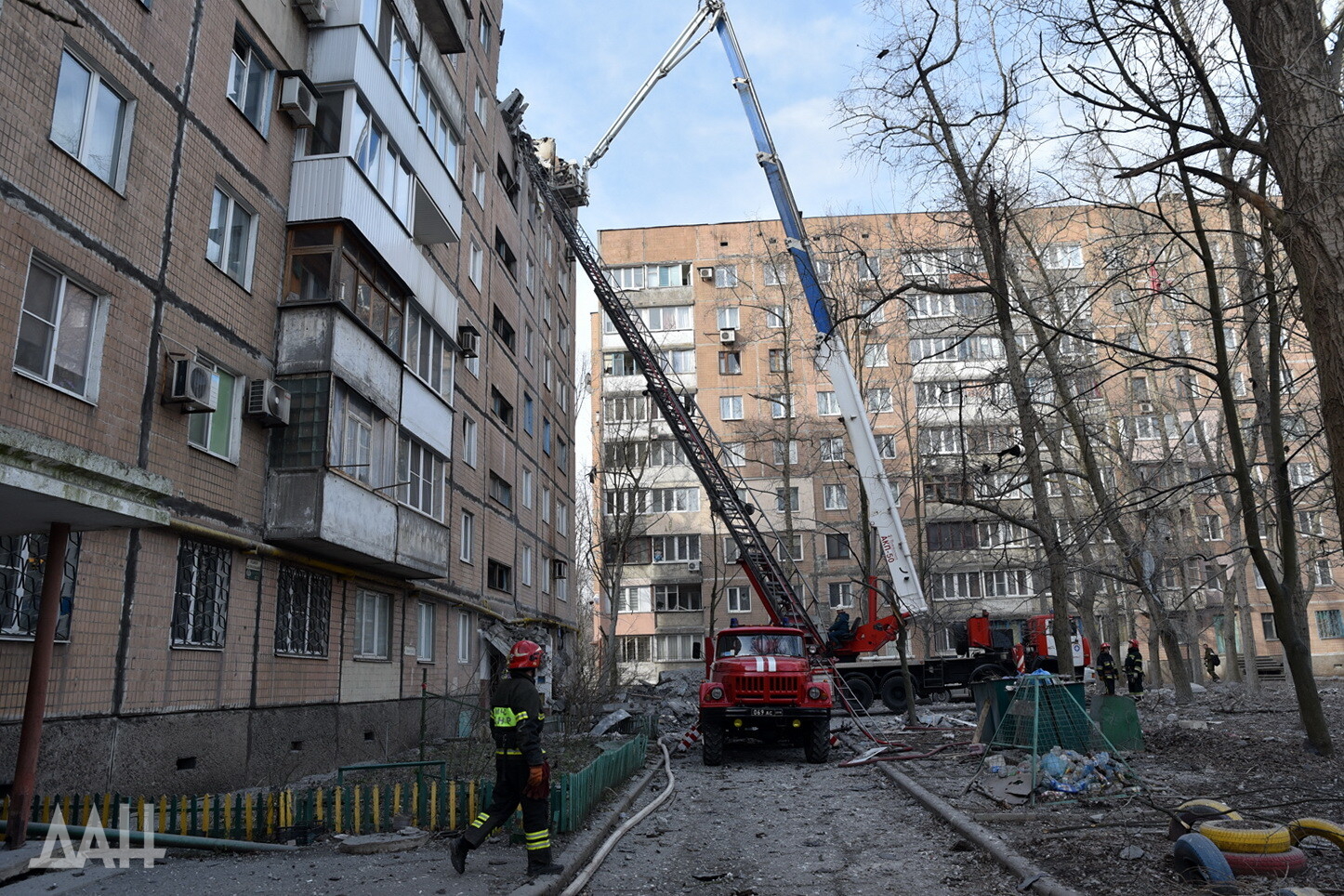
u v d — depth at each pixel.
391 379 16.89
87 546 10.02
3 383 8.97
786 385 36.16
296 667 14.42
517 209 32.09
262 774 13.18
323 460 13.81
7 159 9.08
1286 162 7.28
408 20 18.47
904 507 43.75
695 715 25.38
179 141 12.10
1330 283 6.93
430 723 20.67
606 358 51.59
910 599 20.03
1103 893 5.86
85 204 10.23
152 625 11.00
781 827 9.66
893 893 6.61
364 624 17.69
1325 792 9.08
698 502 48.69
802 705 15.86
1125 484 30.09
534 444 34.06
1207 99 9.17
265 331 14.14
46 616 7.01
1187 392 27.95
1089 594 28.73
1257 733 14.55
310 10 15.40
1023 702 11.55
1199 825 6.52
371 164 16.30
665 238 52.75
